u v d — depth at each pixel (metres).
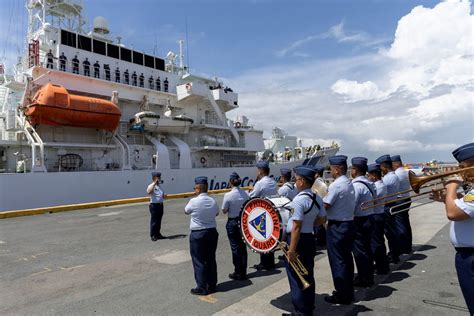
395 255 6.49
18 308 4.61
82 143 18.38
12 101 18.98
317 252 7.57
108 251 7.88
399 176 7.21
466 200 2.86
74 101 16.70
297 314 3.91
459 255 3.03
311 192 4.07
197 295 4.97
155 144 20.97
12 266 6.73
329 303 4.57
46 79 17.12
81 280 5.79
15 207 14.95
